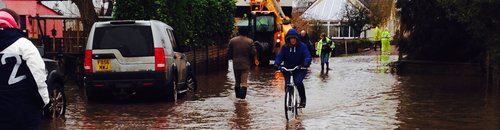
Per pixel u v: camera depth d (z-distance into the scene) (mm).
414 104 13969
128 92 14094
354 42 48000
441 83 19406
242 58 14781
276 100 14734
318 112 12633
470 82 19641
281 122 11242
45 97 6238
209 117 11859
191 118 11742
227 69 27281
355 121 11406
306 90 17297
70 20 19875
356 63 32125
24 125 6195
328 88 17922
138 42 13750
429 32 23250
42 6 26031
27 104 6199
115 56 13727
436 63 23484
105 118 11766
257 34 30703
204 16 23078
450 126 10867
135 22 13820
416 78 21484
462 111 12812
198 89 17547
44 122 11172
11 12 6293
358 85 18891
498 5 14617
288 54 11711
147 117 11883
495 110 12953
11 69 6086
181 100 14734
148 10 17719
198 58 23000
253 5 33250
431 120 11570
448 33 22797
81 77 17641
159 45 13766
